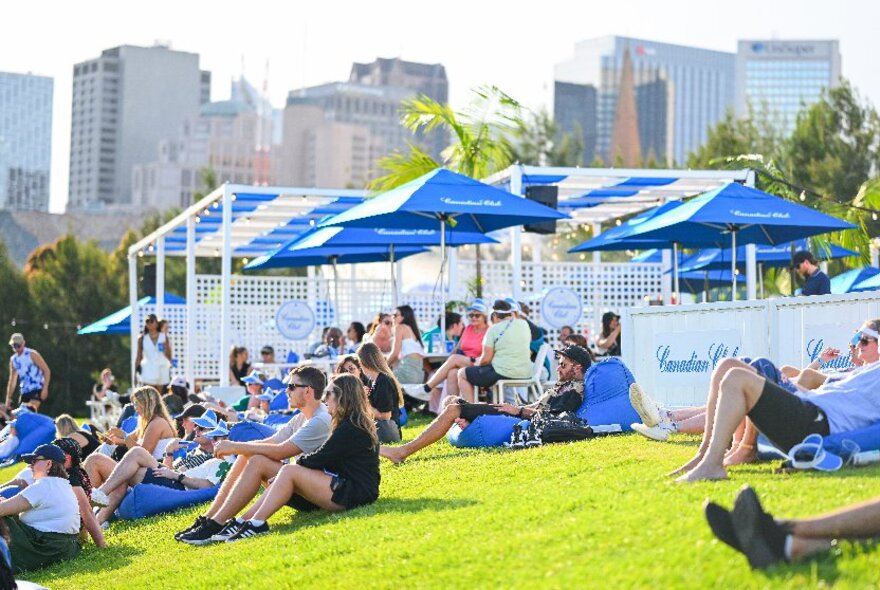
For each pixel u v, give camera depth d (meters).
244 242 29.48
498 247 47.91
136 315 29.30
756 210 15.45
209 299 25.47
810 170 43.09
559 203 23.42
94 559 10.54
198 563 9.16
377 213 15.34
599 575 6.23
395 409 13.34
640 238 18.08
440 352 18.05
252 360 25.94
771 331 11.30
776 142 47.94
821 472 7.80
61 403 48.91
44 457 10.67
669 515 7.08
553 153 61.09
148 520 11.90
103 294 50.03
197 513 11.59
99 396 28.05
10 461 19.73
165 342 23.45
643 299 22.50
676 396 12.02
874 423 7.93
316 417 10.06
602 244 19.56
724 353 11.59
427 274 43.97
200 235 28.12
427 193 15.54
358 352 13.26
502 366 14.34
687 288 27.75
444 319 17.56
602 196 22.64
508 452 11.44
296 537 9.10
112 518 12.23
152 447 13.10
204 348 25.48
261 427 12.78
